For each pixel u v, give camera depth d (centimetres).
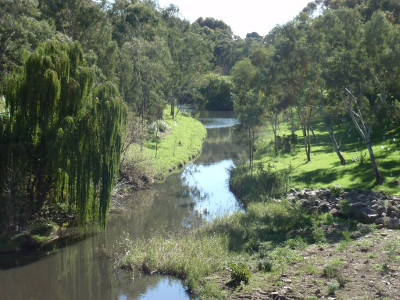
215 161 5103
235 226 2444
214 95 10994
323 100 3766
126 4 6575
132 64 5212
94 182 2350
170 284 1833
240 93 5069
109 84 2467
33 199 2347
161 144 5334
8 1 3909
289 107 4534
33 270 1998
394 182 2931
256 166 4006
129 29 6359
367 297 1418
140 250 2125
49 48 2255
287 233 2298
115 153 2433
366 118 3241
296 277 1667
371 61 3048
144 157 3931
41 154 2239
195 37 7650
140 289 1788
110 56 4712
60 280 1886
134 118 3959
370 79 3191
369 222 2289
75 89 2256
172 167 4509
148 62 5288
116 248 2289
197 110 11131
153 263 1978
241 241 2212
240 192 3441
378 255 1781
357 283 1534
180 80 7488
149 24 6581
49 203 2491
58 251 2245
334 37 3438
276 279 1675
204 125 8506
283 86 3953
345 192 2819
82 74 2298
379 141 4309
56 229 2492
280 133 6097
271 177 3425
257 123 3994
